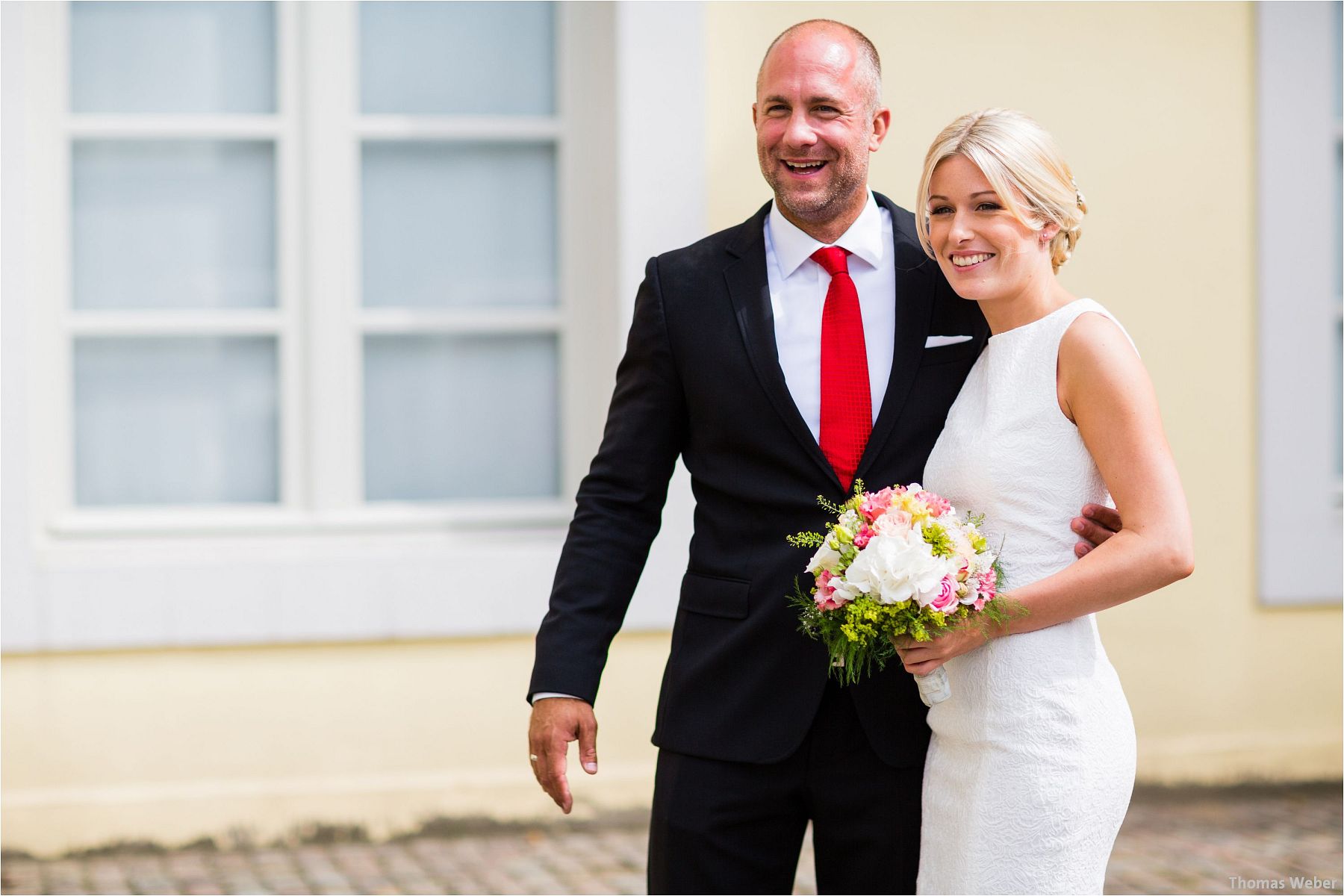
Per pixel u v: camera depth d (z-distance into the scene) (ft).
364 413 25.73
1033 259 12.31
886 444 12.91
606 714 24.85
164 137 24.94
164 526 24.79
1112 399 11.66
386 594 24.34
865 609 11.34
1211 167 26.20
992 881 11.84
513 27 25.71
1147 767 26.13
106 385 25.07
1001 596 11.61
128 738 23.82
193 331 25.12
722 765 12.99
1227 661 26.43
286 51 25.07
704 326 13.48
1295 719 26.61
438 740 24.56
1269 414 26.37
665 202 24.73
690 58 24.70
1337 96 26.89
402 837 24.38
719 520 13.42
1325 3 26.22
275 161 25.29
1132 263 26.09
